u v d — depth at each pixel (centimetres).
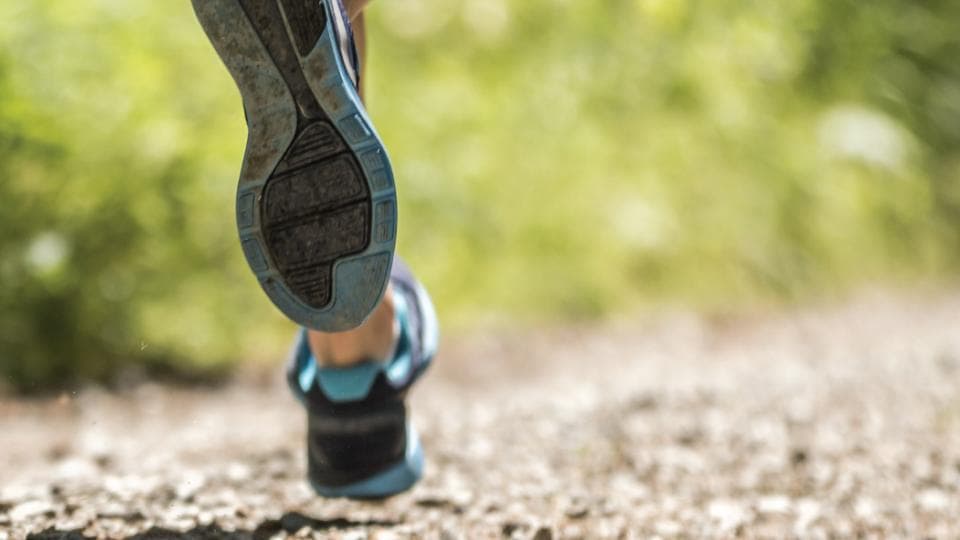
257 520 249
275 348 562
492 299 650
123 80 522
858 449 331
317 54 185
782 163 785
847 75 852
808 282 758
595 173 709
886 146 827
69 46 513
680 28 769
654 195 721
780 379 454
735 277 730
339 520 254
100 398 487
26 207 502
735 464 321
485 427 381
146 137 520
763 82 807
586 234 690
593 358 591
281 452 344
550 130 702
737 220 746
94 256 520
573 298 669
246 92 189
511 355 594
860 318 696
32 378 505
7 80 492
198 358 539
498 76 713
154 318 532
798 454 326
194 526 240
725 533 254
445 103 676
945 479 298
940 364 467
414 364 236
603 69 741
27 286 503
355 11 209
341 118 187
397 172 641
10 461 358
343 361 231
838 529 260
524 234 670
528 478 306
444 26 713
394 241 191
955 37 906
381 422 232
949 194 861
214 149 534
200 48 554
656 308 693
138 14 543
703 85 771
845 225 793
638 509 273
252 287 555
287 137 189
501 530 250
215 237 543
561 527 254
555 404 423
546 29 741
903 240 822
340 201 190
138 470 315
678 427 366
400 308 240
